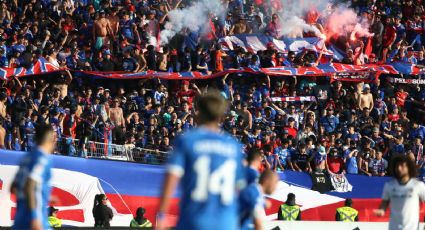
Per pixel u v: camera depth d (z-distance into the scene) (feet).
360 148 195.93
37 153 76.54
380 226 132.98
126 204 157.79
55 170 153.48
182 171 55.93
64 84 194.08
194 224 55.67
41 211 76.54
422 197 99.60
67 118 176.55
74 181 154.51
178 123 183.93
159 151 173.27
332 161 185.68
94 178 156.35
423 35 262.26
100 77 203.51
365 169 191.11
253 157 80.94
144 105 195.42
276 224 128.88
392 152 200.34
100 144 168.96
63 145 166.91
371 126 205.16
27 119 172.04
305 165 183.52
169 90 212.43
